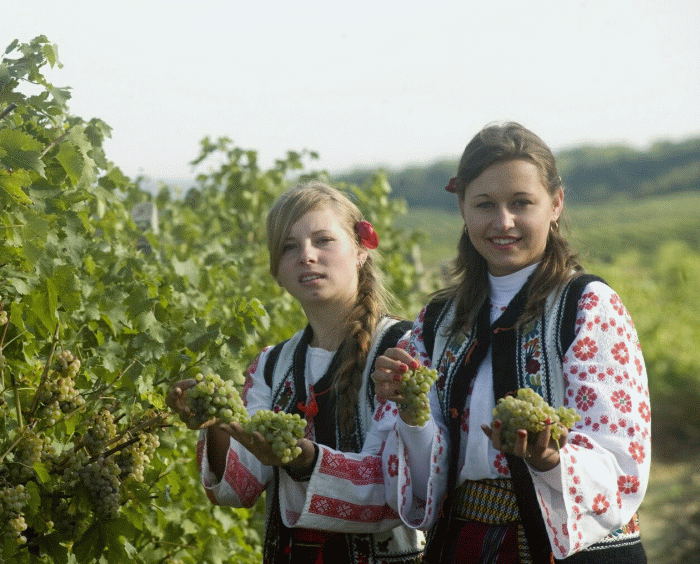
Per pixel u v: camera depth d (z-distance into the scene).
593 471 5.21
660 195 138.88
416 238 19.42
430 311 6.37
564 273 5.84
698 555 16.59
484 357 5.89
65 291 6.09
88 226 7.32
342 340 6.70
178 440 8.67
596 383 5.44
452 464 5.79
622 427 5.36
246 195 16.58
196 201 16.84
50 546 5.83
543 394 5.58
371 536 6.25
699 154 145.75
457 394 5.87
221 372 7.03
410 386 5.61
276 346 7.08
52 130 6.73
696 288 41.97
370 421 6.41
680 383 29.33
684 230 91.81
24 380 6.18
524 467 5.45
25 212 5.84
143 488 6.20
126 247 9.75
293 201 6.75
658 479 23.14
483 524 5.61
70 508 5.81
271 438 5.61
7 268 6.12
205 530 8.65
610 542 5.45
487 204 5.89
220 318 8.27
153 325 7.15
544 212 5.88
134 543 7.46
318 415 6.51
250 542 10.51
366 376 6.47
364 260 7.00
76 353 6.89
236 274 12.88
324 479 5.95
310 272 6.60
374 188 18.59
